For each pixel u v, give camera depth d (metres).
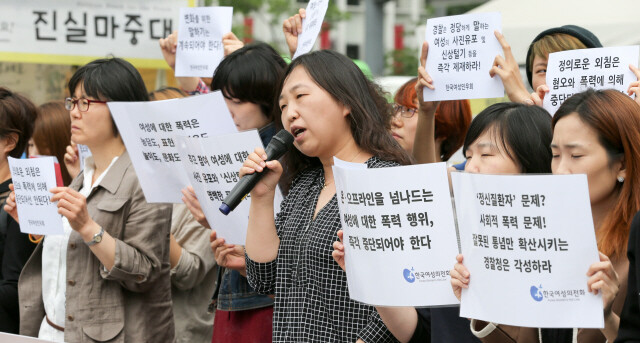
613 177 2.74
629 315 2.43
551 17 6.75
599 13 6.69
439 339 2.97
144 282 4.01
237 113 3.93
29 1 5.89
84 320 3.97
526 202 2.46
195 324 4.73
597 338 2.80
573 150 2.75
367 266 2.77
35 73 6.99
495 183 2.49
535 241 2.45
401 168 2.70
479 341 2.97
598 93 2.77
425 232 2.69
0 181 4.76
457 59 3.94
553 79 3.61
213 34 4.79
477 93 3.90
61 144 5.08
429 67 4.02
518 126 3.00
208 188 3.61
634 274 2.42
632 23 6.49
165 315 4.16
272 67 3.92
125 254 3.89
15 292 4.45
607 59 3.51
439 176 2.68
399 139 4.68
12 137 4.77
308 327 3.10
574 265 2.42
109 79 4.12
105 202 4.03
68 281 4.02
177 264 4.50
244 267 3.71
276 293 3.26
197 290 4.76
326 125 3.17
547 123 3.03
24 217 4.08
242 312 3.87
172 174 3.87
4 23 5.88
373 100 3.32
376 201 2.73
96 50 5.95
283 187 3.68
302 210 3.28
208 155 3.54
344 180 2.79
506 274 2.49
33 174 3.99
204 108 3.73
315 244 3.10
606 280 2.41
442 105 4.64
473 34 3.91
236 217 3.61
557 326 2.44
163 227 4.08
